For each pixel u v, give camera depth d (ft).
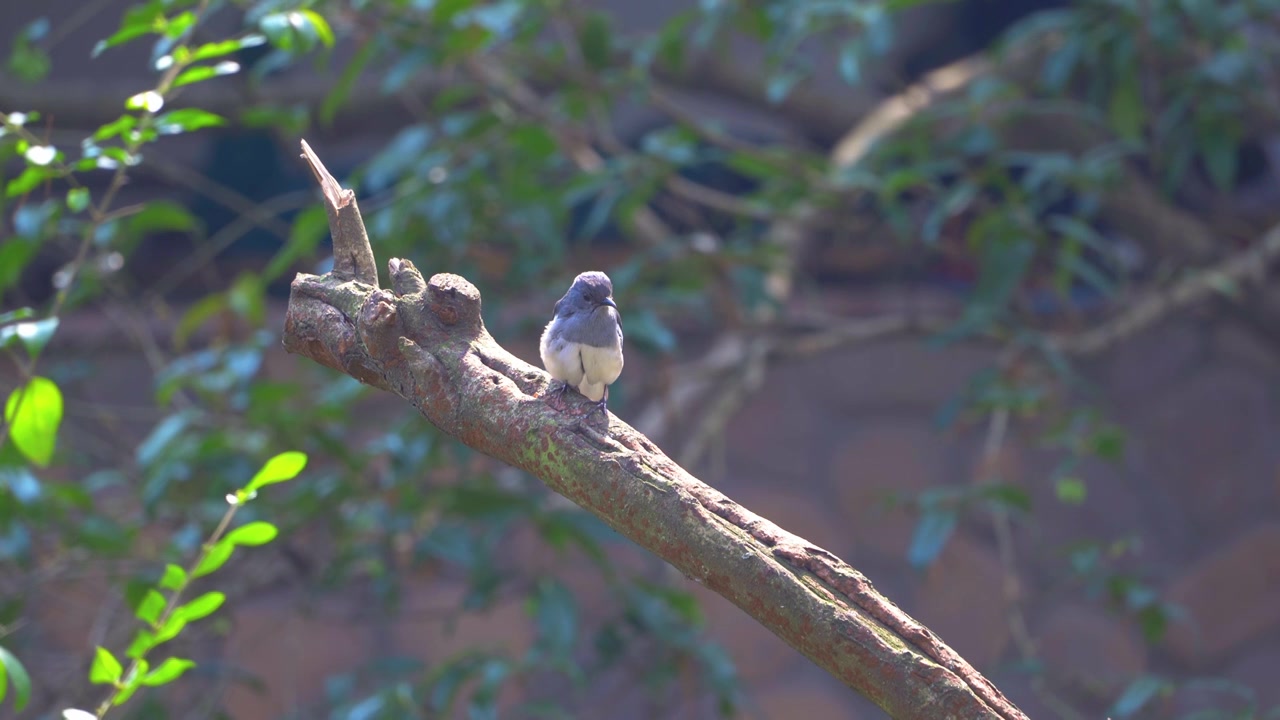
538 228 29.27
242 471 27.27
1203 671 44.39
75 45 48.70
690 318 44.06
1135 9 28.99
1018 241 29.96
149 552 30.30
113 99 39.22
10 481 24.09
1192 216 41.32
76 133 39.93
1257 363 46.83
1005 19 50.26
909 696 10.87
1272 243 33.32
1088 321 42.57
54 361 40.86
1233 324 45.65
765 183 37.04
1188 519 46.29
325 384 31.63
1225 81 29.53
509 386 13.25
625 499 12.07
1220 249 37.06
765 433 47.57
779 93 32.04
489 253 32.48
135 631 25.84
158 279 45.42
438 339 13.91
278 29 20.24
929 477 46.78
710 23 31.83
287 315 14.76
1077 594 45.21
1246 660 44.42
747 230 36.58
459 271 30.71
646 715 43.88
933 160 32.83
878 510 46.60
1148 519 46.32
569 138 33.71
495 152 30.66
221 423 29.12
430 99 39.75
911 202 43.27
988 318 29.94
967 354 47.85
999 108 34.42
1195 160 45.27
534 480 29.96
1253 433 46.21
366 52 28.12
